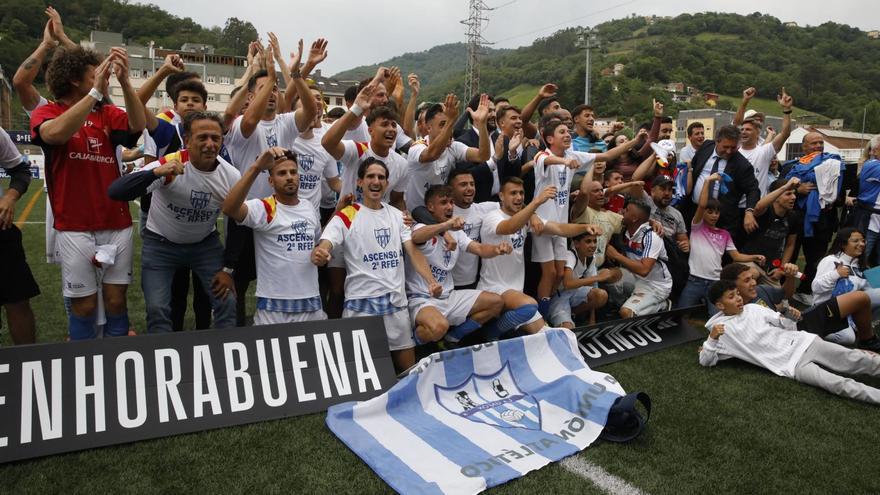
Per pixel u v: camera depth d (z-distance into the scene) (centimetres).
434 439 338
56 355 324
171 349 350
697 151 682
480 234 504
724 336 488
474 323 471
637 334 537
